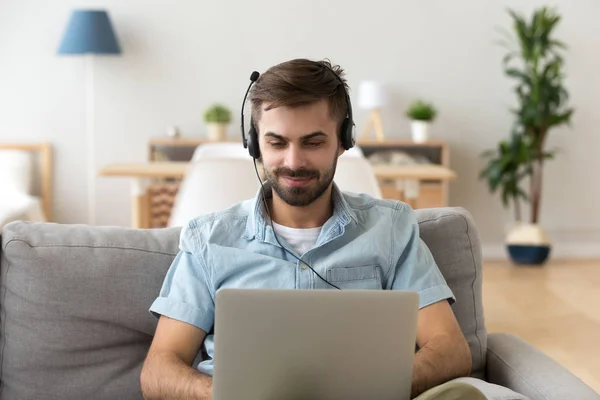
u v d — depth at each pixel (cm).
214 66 632
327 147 187
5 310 207
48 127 629
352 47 638
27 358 203
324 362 155
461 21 638
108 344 207
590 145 654
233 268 197
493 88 645
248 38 632
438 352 187
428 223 223
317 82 184
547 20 599
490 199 654
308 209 200
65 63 625
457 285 220
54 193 633
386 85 641
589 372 382
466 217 227
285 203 199
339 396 158
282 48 634
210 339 197
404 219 210
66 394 204
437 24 638
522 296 525
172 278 201
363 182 379
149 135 634
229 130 638
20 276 204
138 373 208
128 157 634
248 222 203
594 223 662
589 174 657
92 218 637
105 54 596
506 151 617
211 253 198
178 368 182
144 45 628
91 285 206
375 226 205
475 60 641
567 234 662
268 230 199
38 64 624
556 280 573
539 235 622
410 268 202
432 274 203
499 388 178
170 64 630
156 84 631
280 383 155
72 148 632
